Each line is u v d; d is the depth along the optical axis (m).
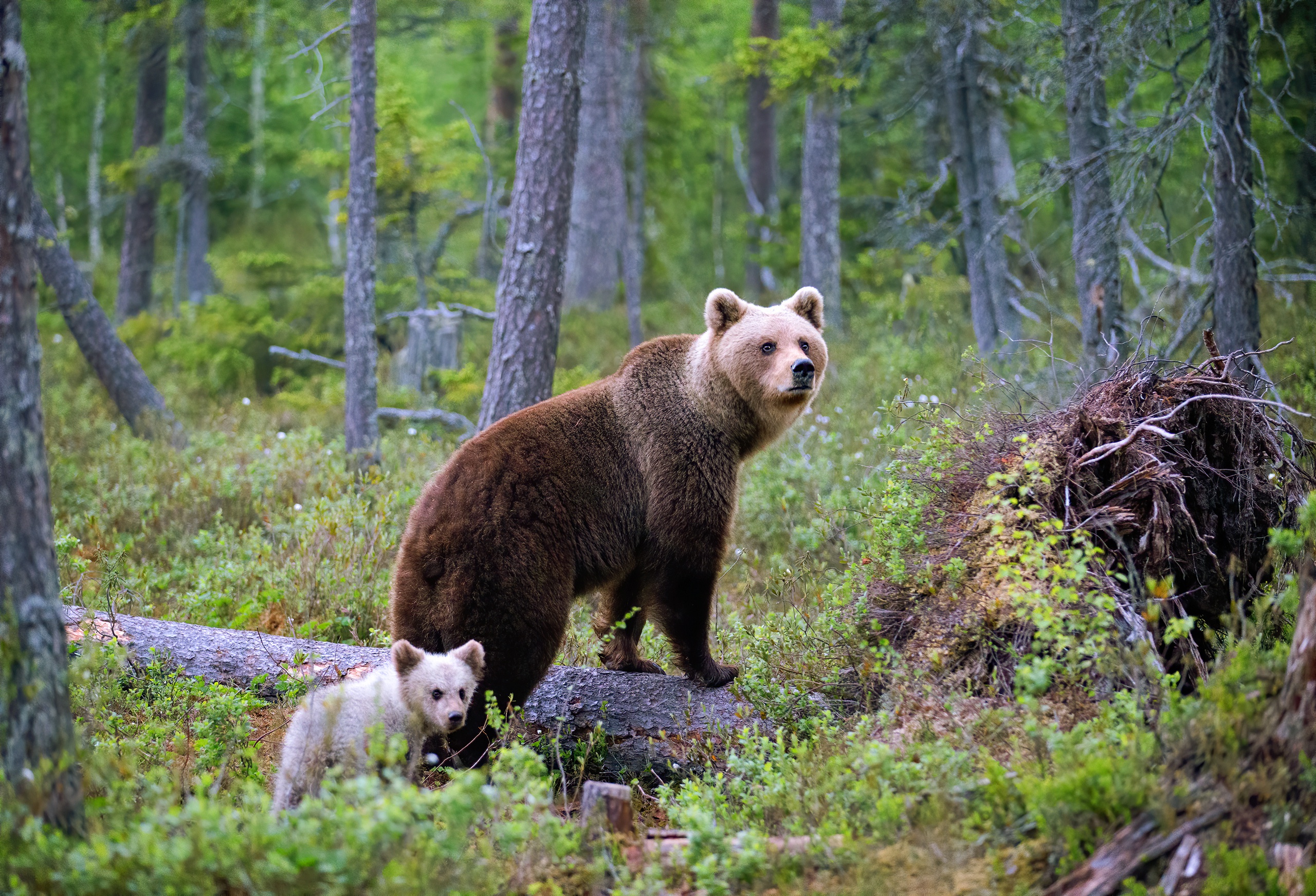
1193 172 22.88
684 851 6.28
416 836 5.64
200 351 26.27
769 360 9.25
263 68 43.62
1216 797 5.54
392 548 12.58
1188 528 8.45
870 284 30.27
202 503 14.80
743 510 14.45
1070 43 16.52
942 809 6.16
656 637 10.86
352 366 17.72
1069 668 6.99
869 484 11.80
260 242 43.09
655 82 36.44
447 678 7.30
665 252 45.53
